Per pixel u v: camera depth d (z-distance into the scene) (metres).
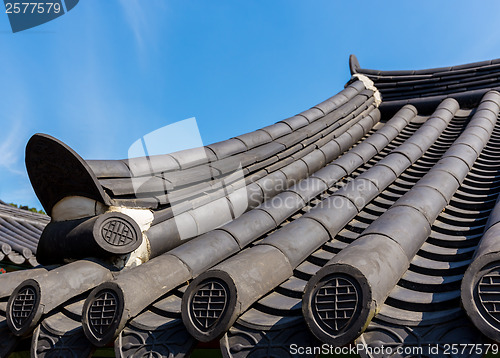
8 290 2.90
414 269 2.58
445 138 5.02
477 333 1.84
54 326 2.52
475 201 3.50
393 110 6.11
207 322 2.12
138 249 2.99
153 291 2.54
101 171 2.98
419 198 3.16
